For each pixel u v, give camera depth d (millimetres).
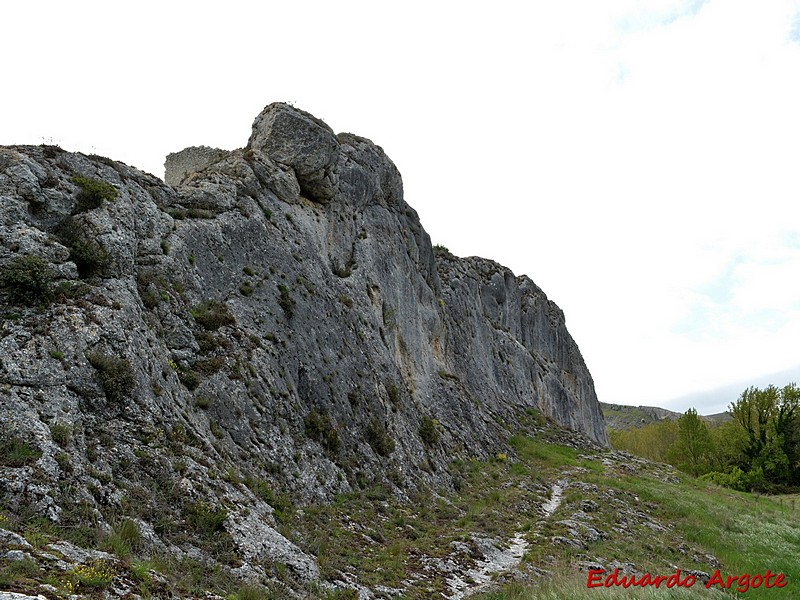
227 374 23562
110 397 16641
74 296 18344
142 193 26438
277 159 38938
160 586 10945
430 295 56000
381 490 27234
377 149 51031
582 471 48031
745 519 36906
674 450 78625
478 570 20625
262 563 14727
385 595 16281
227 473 18391
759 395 74438
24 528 11172
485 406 61281
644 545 27391
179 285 25062
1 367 15023
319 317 32969
